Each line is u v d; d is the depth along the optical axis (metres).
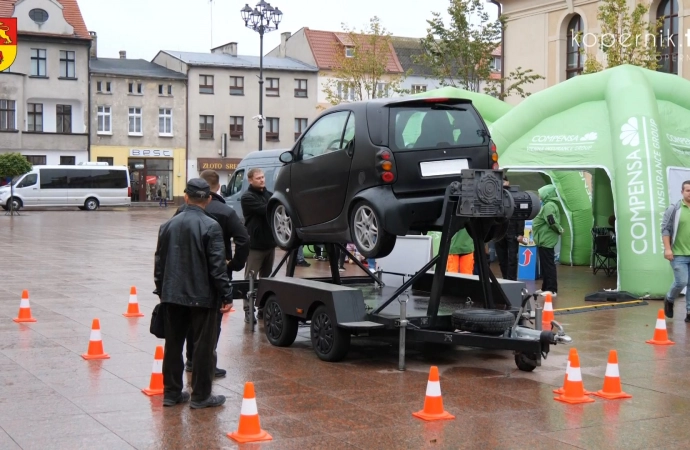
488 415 7.04
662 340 10.44
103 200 51.72
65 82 61.09
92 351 9.03
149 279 16.50
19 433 6.30
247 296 11.21
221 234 7.07
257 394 7.66
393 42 69.88
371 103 9.32
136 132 63.66
